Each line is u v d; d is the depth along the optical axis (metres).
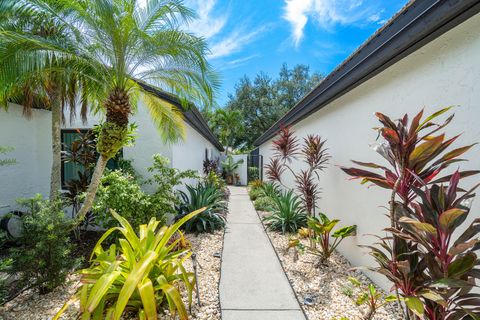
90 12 3.77
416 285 1.96
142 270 2.58
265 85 24.22
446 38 2.50
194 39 4.31
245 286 3.64
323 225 4.17
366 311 3.00
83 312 2.39
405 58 3.04
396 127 2.07
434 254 1.82
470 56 2.26
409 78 2.99
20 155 6.13
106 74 4.41
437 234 1.77
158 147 6.50
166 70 4.69
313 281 3.77
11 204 5.91
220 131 21.78
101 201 4.94
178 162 7.19
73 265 3.52
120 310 2.30
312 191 5.49
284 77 24.77
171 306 2.59
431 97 2.67
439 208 1.80
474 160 2.23
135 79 4.77
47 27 3.97
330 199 5.26
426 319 1.99
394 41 2.75
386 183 2.24
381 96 3.51
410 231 1.88
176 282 3.42
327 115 5.51
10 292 3.37
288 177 9.73
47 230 3.19
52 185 4.75
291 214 6.33
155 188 6.39
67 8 3.72
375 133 3.65
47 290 3.42
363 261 3.87
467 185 2.30
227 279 3.84
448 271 1.76
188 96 5.25
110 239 5.06
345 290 3.40
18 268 3.14
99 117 6.64
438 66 2.58
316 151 5.41
